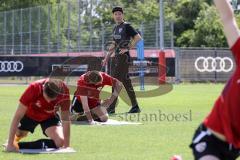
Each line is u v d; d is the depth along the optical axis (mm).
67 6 135375
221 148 13766
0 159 25484
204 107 55812
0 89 90062
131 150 28703
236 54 13367
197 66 117000
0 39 148375
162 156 26875
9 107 54938
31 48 142125
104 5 139125
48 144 28688
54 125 29016
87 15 133000
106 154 27359
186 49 116188
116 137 33719
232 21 13492
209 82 117688
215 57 118250
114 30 48125
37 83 27938
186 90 89312
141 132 36219
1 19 148625
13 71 109688
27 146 28531
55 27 137500
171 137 33844
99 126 39312
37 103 28172
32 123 28938
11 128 27734
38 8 140625
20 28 144875
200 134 13945
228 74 119000
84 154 27281
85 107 40312
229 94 13461
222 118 13594
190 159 25906
